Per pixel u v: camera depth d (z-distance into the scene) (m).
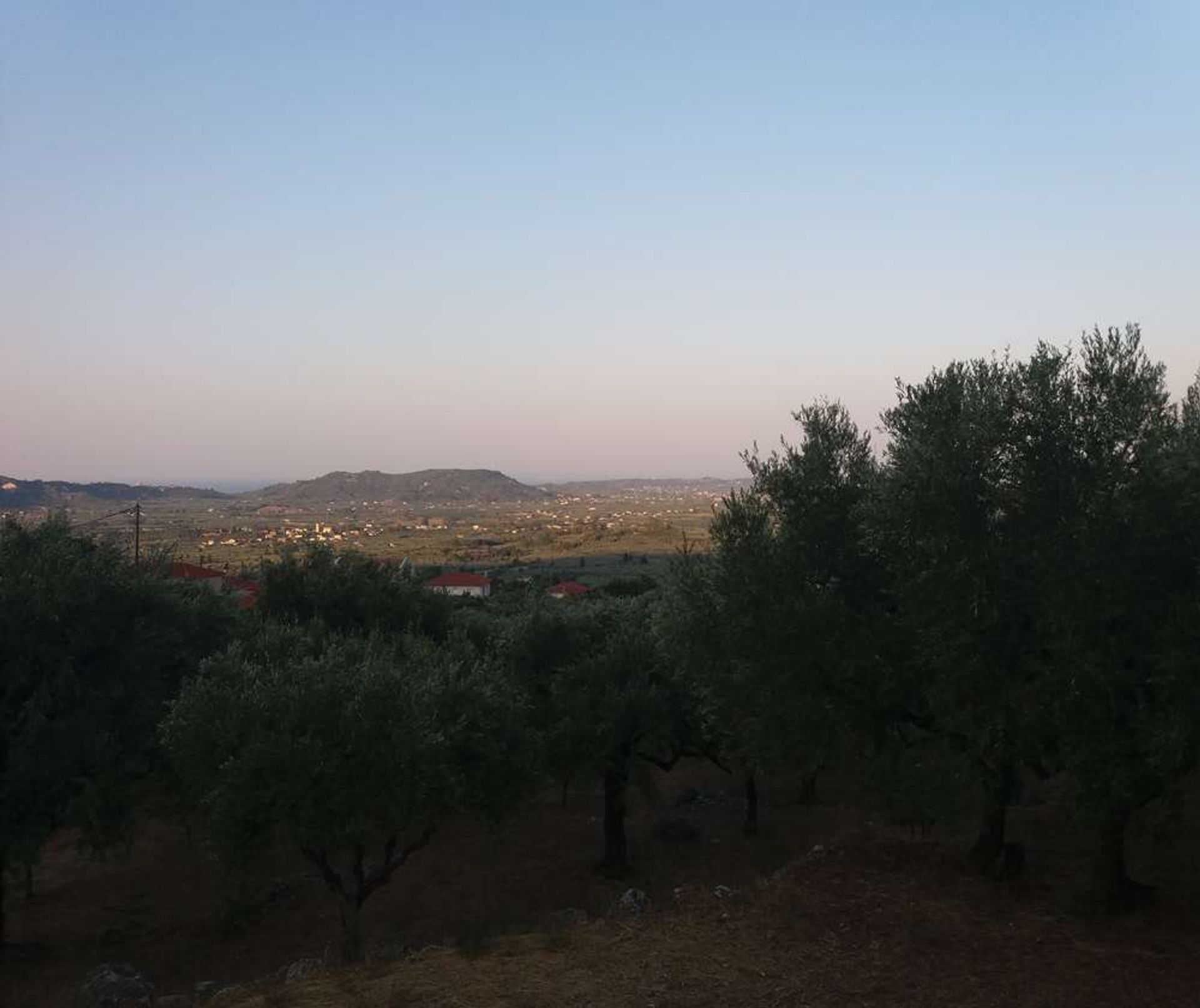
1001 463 12.77
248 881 22.47
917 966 11.32
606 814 26.48
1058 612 11.73
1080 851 17.42
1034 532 12.41
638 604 28.41
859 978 10.95
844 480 15.43
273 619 29.42
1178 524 11.52
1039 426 12.55
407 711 16.78
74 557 21.55
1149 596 11.77
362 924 21.14
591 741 24.12
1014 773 15.31
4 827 18.66
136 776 21.48
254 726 16.31
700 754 27.38
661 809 33.34
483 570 137.88
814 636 14.42
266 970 18.27
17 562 20.73
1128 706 11.91
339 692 16.92
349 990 10.95
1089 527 11.72
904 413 14.25
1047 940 12.23
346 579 36.44
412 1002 10.36
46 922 22.34
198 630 26.61
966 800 16.91
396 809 16.20
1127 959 11.49
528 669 26.48
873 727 14.95
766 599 14.90
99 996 14.08
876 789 16.05
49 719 19.66
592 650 26.31
